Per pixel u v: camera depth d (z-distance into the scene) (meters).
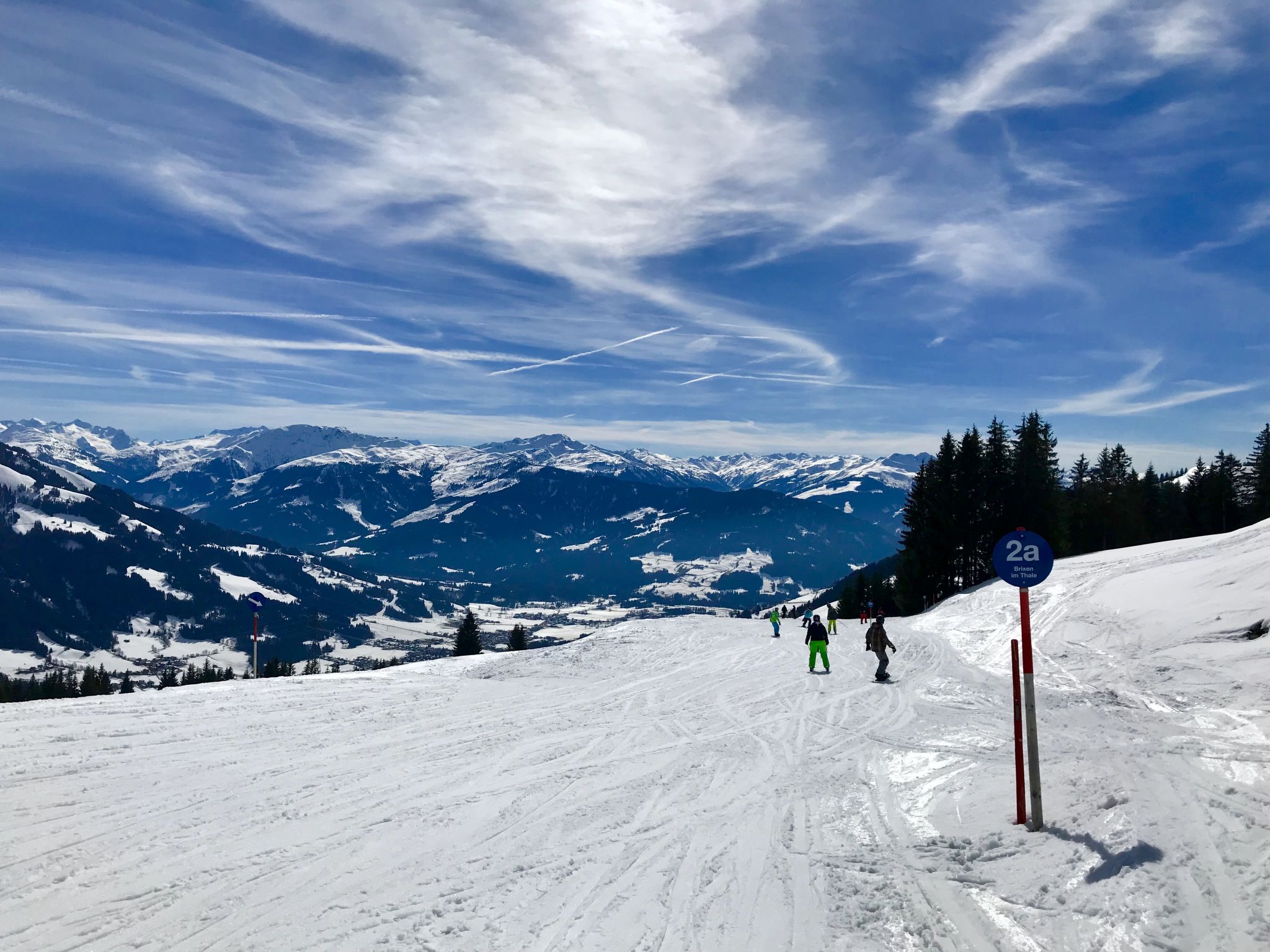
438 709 13.89
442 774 9.54
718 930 5.41
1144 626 17.16
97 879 6.30
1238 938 4.35
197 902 5.93
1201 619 15.71
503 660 21.66
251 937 5.38
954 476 51.66
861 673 18.61
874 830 7.21
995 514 51.09
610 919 5.62
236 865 6.64
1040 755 9.04
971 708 13.15
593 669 19.84
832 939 5.19
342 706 13.86
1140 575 23.78
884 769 9.48
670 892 6.05
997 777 8.36
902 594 53.62
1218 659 12.93
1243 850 5.39
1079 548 66.25
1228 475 72.00
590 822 7.75
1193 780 7.02
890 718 12.84
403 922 5.61
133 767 9.45
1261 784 6.73
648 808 8.22
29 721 11.52
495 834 7.42
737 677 18.41
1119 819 6.23
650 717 13.37
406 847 7.09
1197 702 10.98
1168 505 73.44
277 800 8.38
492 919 5.64
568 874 6.46
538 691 16.25
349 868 6.59
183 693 14.62
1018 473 51.41
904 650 22.67
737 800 8.44
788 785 8.98
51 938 5.35
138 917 5.67
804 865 6.50
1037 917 5.07
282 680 16.88
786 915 5.58
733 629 33.31
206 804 8.21
